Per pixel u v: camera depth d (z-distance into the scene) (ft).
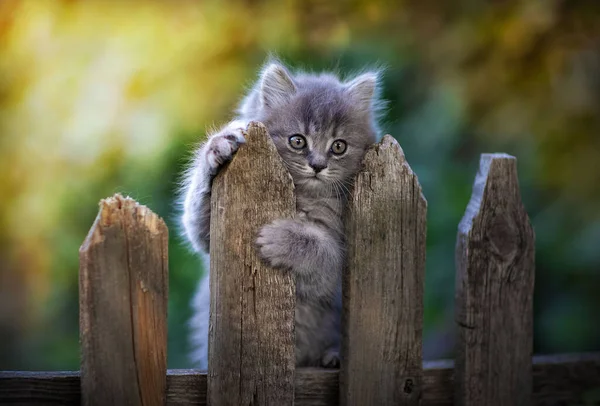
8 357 6.60
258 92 4.61
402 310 3.74
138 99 6.24
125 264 3.50
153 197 5.90
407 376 3.76
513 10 6.04
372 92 4.63
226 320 3.59
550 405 3.98
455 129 6.22
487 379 3.82
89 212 6.40
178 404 3.62
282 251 3.61
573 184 5.91
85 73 6.35
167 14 6.36
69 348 6.42
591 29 5.96
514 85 6.23
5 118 6.54
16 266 6.86
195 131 5.95
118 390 3.52
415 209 3.73
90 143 6.17
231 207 3.58
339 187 4.33
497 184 3.80
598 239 5.52
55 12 6.30
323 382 3.77
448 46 6.32
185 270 5.83
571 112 6.13
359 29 6.49
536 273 5.63
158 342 3.55
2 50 6.37
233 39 6.32
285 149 4.37
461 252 3.81
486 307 3.81
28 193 6.55
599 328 5.49
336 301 4.25
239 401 3.60
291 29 6.26
